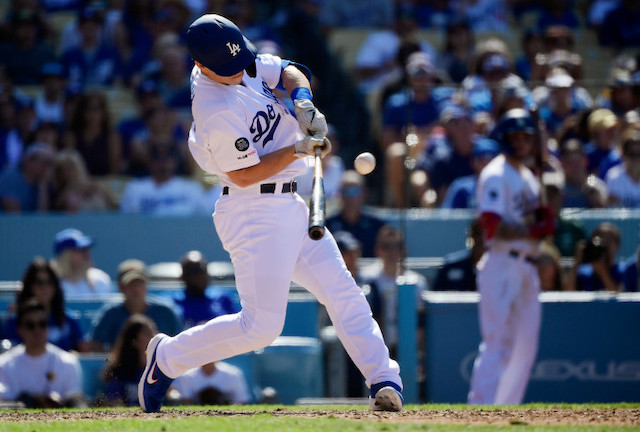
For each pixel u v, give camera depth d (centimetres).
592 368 2522
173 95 4097
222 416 1445
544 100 3041
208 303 2619
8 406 2197
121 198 3734
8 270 3319
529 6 4912
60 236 2969
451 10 4866
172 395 2239
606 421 1399
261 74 1420
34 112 3919
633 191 2947
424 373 2536
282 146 1411
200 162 1404
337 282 1430
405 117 3456
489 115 3294
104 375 2338
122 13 4528
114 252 3319
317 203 1280
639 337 2519
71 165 3600
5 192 3575
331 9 4900
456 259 2766
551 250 2691
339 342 2594
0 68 4428
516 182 2362
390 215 3125
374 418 1400
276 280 1380
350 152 4291
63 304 2583
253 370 2441
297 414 1482
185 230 3319
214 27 1320
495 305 2342
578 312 2523
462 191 3150
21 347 2358
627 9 4781
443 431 1245
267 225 1371
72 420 1423
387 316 2636
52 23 4875
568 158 2952
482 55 3569
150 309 2531
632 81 2881
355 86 4538
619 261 2844
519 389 2370
